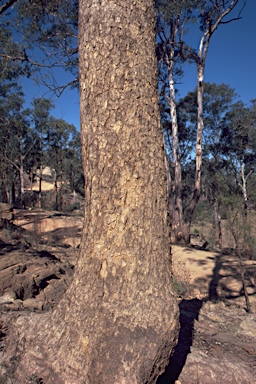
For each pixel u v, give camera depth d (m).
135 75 2.25
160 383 2.30
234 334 3.86
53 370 2.05
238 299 6.82
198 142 16.05
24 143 34.62
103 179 2.21
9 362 2.21
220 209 6.85
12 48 8.57
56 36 8.75
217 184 7.48
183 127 25.69
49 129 34.84
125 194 2.18
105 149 2.22
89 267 2.19
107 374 1.88
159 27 14.94
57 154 36.16
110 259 2.14
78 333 2.08
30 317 2.55
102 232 2.18
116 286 2.10
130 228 2.16
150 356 1.93
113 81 2.23
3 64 8.91
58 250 8.19
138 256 2.13
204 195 24.97
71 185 39.34
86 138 2.32
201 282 8.06
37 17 7.75
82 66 2.36
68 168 39.25
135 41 2.28
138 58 2.28
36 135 34.00
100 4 2.29
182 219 16.45
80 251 2.30
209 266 9.40
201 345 3.18
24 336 2.35
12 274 4.54
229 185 7.45
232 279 8.08
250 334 3.89
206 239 19.56
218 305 5.56
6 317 2.72
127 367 1.88
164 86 18.19
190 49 15.77
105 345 1.97
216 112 24.92
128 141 2.20
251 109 23.12
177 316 2.14
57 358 2.08
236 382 2.46
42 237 11.59
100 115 2.25
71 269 5.74
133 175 2.19
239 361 2.87
